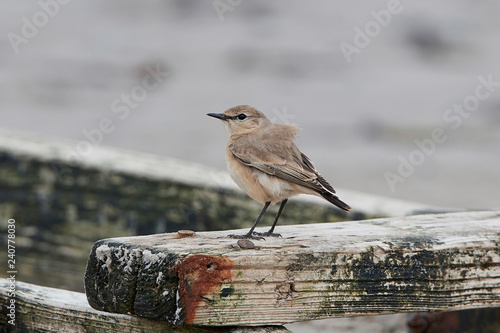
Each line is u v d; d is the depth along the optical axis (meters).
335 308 6.77
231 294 6.30
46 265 11.94
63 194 11.92
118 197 11.68
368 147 21.61
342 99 23.95
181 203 11.41
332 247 6.80
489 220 8.49
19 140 12.67
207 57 27.27
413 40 29.22
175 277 6.13
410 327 10.00
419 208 11.14
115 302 6.38
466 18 31.08
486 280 7.46
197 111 23.70
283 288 6.53
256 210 11.16
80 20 30.62
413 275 7.08
